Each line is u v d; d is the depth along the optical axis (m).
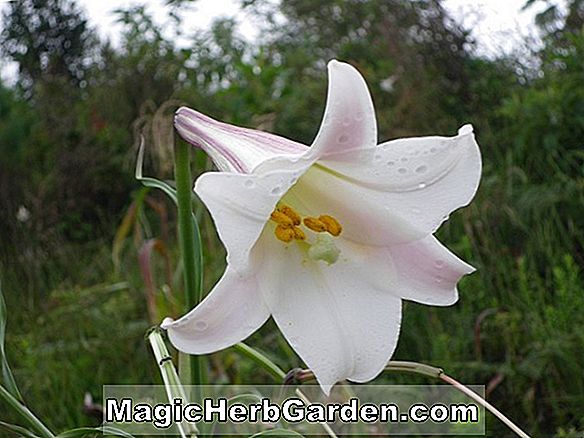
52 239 1.27
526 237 0.80
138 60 1.46
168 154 0.77
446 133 1.09
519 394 0.62
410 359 0.71
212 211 0.22
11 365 0.84
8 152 1.45
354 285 0.28
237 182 0.22
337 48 1.52
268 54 1.56
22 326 0.97
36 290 1.09
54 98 1.63
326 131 0.24
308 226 0.28
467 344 0.68
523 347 0.66
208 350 0.25
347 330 0.27
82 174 1.40
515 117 0.98
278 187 0.23
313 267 0.28
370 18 1.44
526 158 0.96
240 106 1.22
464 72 1.16
